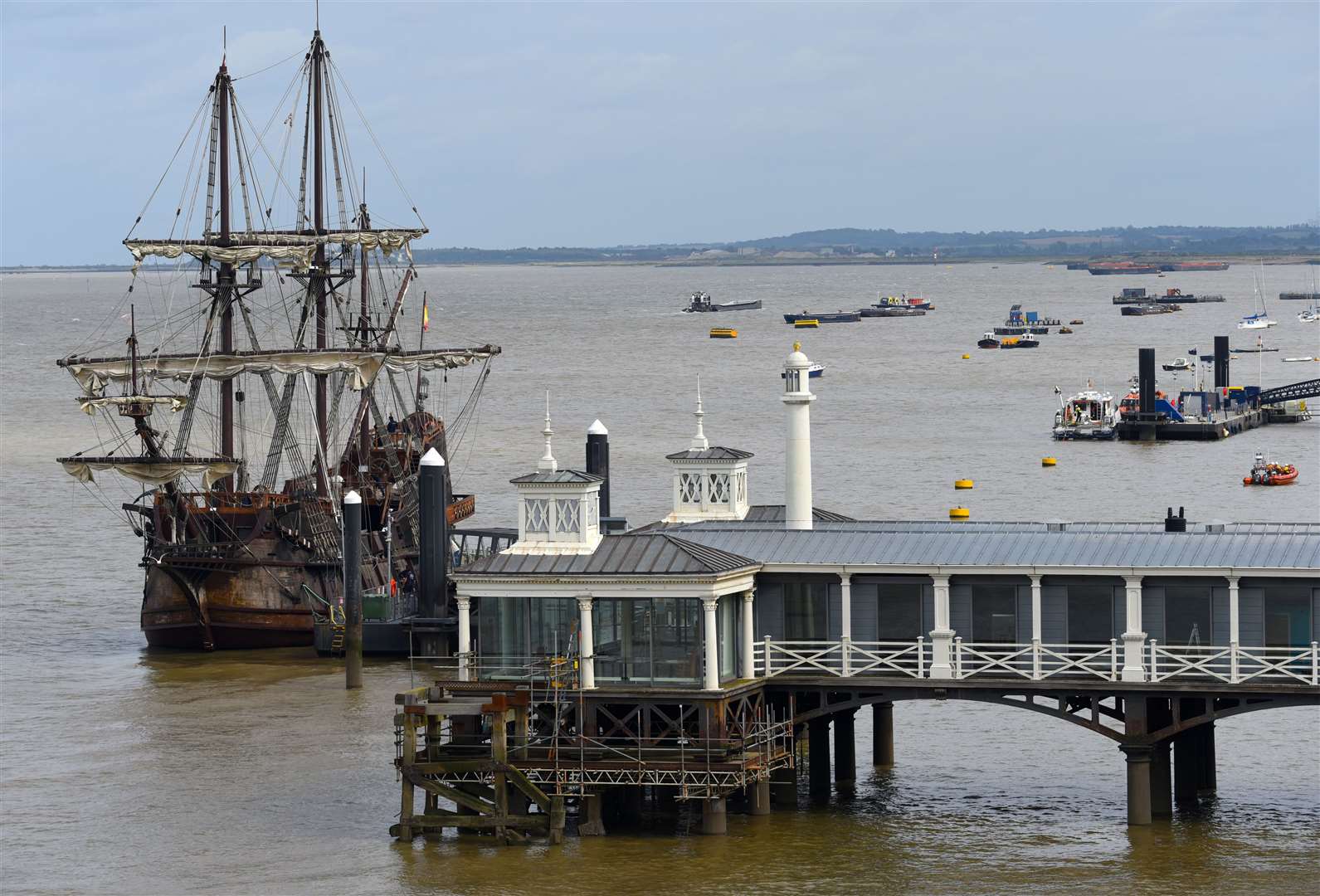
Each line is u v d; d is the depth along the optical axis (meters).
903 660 153.00
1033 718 188.00
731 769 145.75
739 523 180.62
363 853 147.62
